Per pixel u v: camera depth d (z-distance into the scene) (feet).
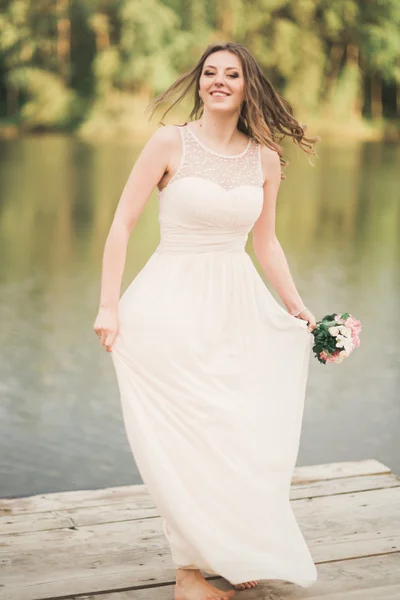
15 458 20.51
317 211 68.54
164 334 9.48
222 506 9.46
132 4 124.36
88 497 12.47
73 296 38.55
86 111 128.47
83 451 21.08
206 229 9.64
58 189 77.30
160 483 9.29
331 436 22.02
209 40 128.77
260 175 9.90
